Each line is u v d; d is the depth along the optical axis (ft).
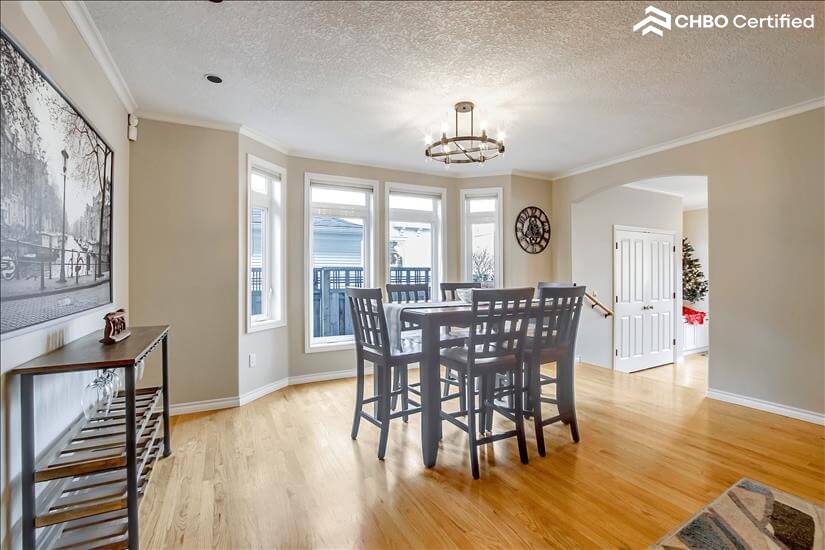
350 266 14.61
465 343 8.98
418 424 9.71
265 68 7.88
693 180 17.07
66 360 4.77
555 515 6.00
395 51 7.27
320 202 13.87
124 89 8.69
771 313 10.25
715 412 10.35
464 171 15.88
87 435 5.59
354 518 5.95
